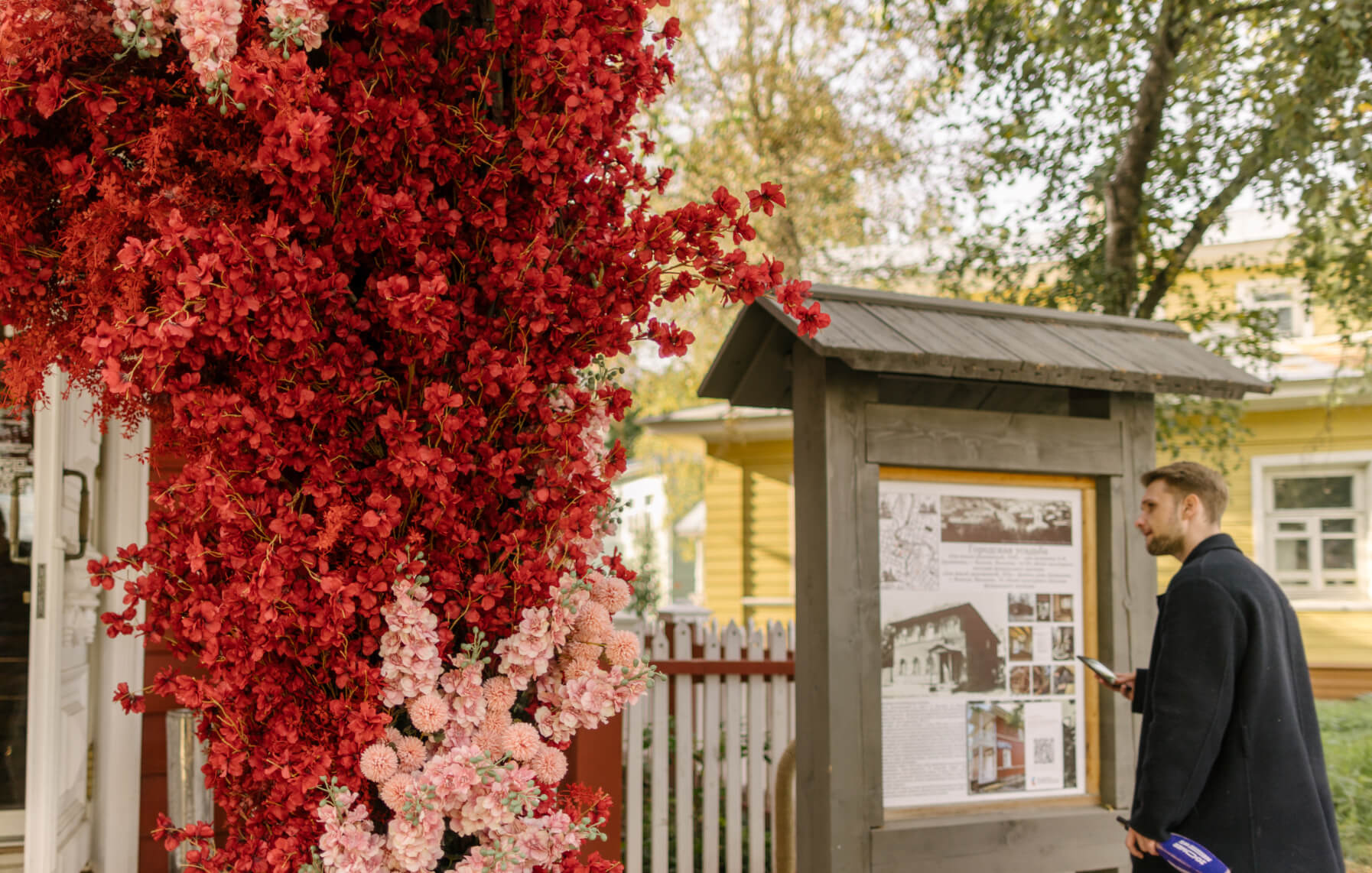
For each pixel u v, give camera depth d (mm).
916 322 3424
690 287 1774
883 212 10234
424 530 1656
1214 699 2674
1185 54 6656
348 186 1589
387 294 1483
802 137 10219
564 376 1716
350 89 1553
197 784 3123
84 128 1705
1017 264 7617
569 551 1706
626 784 4855
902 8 8961
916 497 3414
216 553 1568
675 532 16891
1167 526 3131
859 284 10297
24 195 1723
